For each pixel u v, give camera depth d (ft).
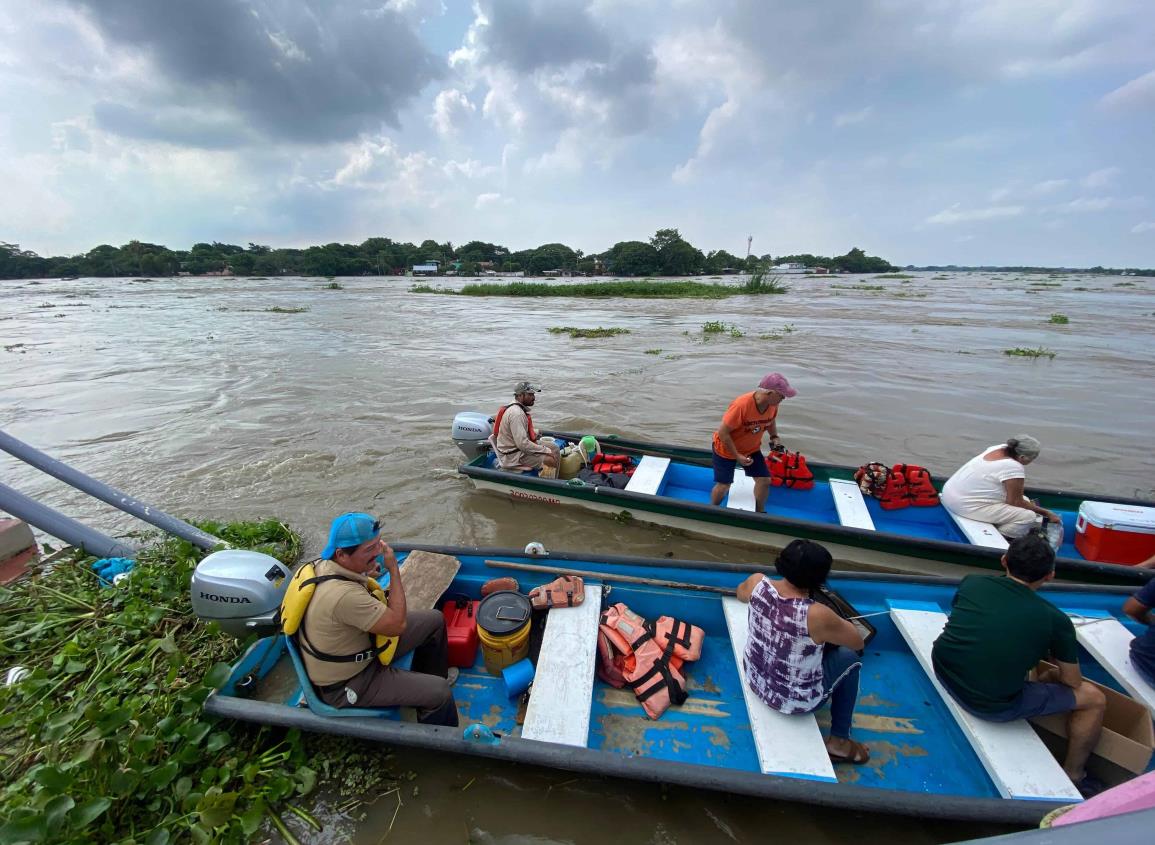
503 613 12.91
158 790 10.08
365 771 10.95
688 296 149.07
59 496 24.25
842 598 13.02
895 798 8.97
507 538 20.68
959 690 10.57
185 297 157.38
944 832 9.80
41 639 13.99
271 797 10.18
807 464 21.76
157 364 52.90
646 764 9.64
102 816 9.60
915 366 49.98
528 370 49.60
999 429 32.76
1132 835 2.32
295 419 34.96
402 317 97.30
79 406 37.91
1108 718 10.42
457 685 13.02
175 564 16.38
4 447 15.02
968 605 10.50
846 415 35.37
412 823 10.16
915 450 29.58
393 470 26.68
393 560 10.82
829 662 10.38
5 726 11.00
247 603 12.32
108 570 16.66
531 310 110.22
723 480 20.13
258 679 12.56
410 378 46.65
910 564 17.72
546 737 10.61
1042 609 9.73
